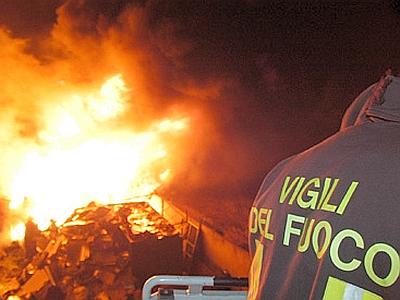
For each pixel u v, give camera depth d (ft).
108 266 19.33
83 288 19.01
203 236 21.34
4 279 20.02
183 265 19.74
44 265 20.18
